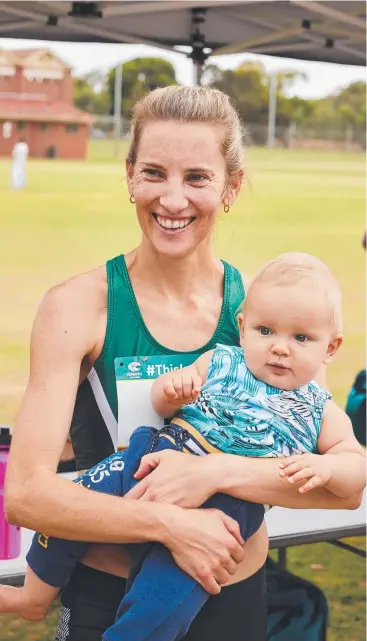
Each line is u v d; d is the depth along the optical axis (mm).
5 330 9172
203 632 1840
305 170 34938
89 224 18672
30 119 46156
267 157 43969
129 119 1992
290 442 1851
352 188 27469
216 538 1712
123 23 4840
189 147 1798
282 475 1762
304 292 1864
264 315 1877
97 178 30281
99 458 1927
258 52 5223
